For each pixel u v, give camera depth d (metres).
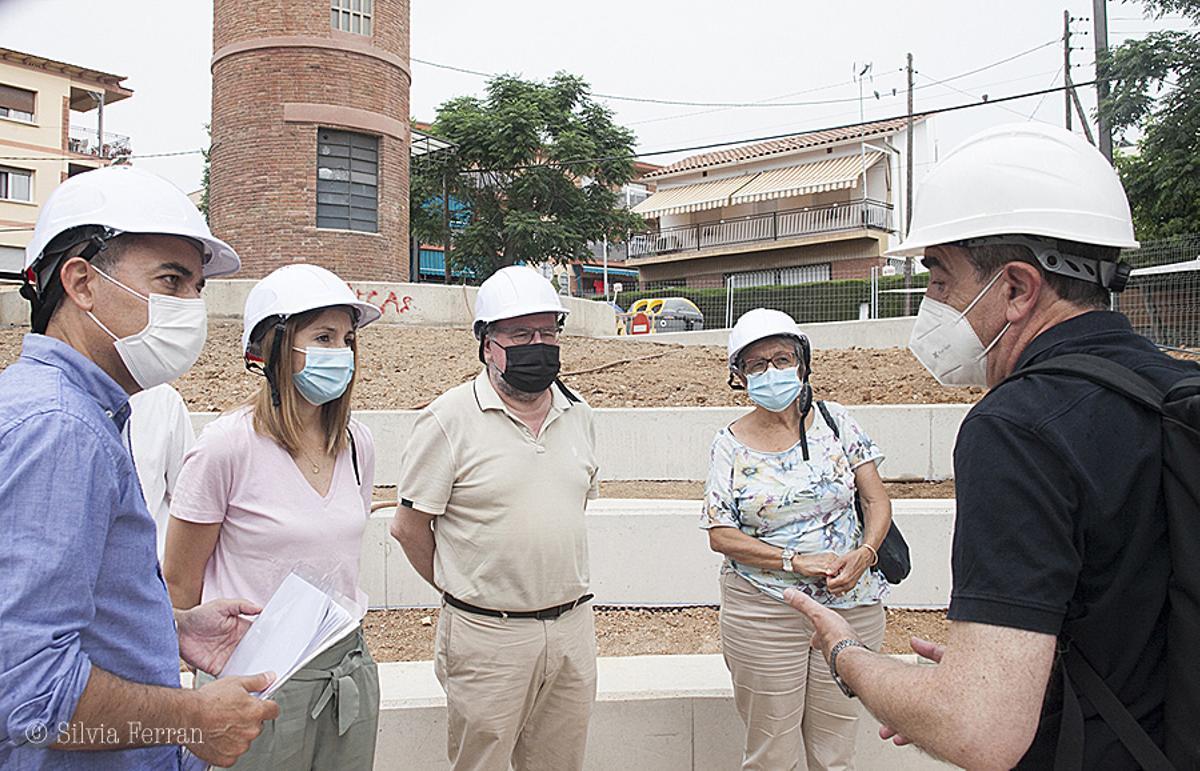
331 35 16.64
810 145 39.84
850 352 11.56
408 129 18.11
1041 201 1.74
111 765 1.79
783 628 3.32
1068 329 1.74
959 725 1.51
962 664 1.55
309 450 2.89
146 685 1.76
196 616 2.43
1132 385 1.60
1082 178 1.77
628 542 5.47
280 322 2.79
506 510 3.13
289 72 16.42
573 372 10.09
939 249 1.89
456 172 29.36
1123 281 1.82
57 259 1.87
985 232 1.76
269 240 16.39
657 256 41.88
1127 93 16.81
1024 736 1.48
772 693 3.33
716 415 7.16
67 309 1.89
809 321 26.77
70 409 1.70
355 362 2.92
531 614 3.14
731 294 28.00
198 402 8.22
